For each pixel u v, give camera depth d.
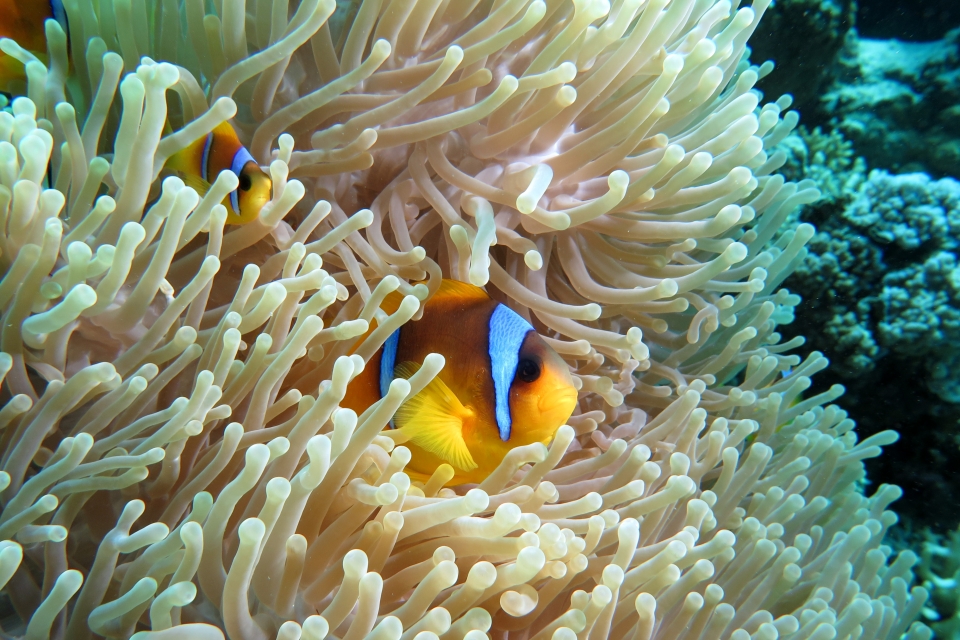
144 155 0.25
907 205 0.52
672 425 0.32
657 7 0.29
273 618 0.23
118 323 0.25
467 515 0.25
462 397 0.26
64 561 0.23
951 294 0.49
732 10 0.38
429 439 0.26
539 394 0.26
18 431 0.24
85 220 0.24
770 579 0.30
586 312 0.30
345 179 0.30
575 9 0.29
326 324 0.29
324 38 0.29
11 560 0.20
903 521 0.50
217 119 0.25
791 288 0.54
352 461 0.24
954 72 0.67
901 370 0.51
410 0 0.29
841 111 0.69
